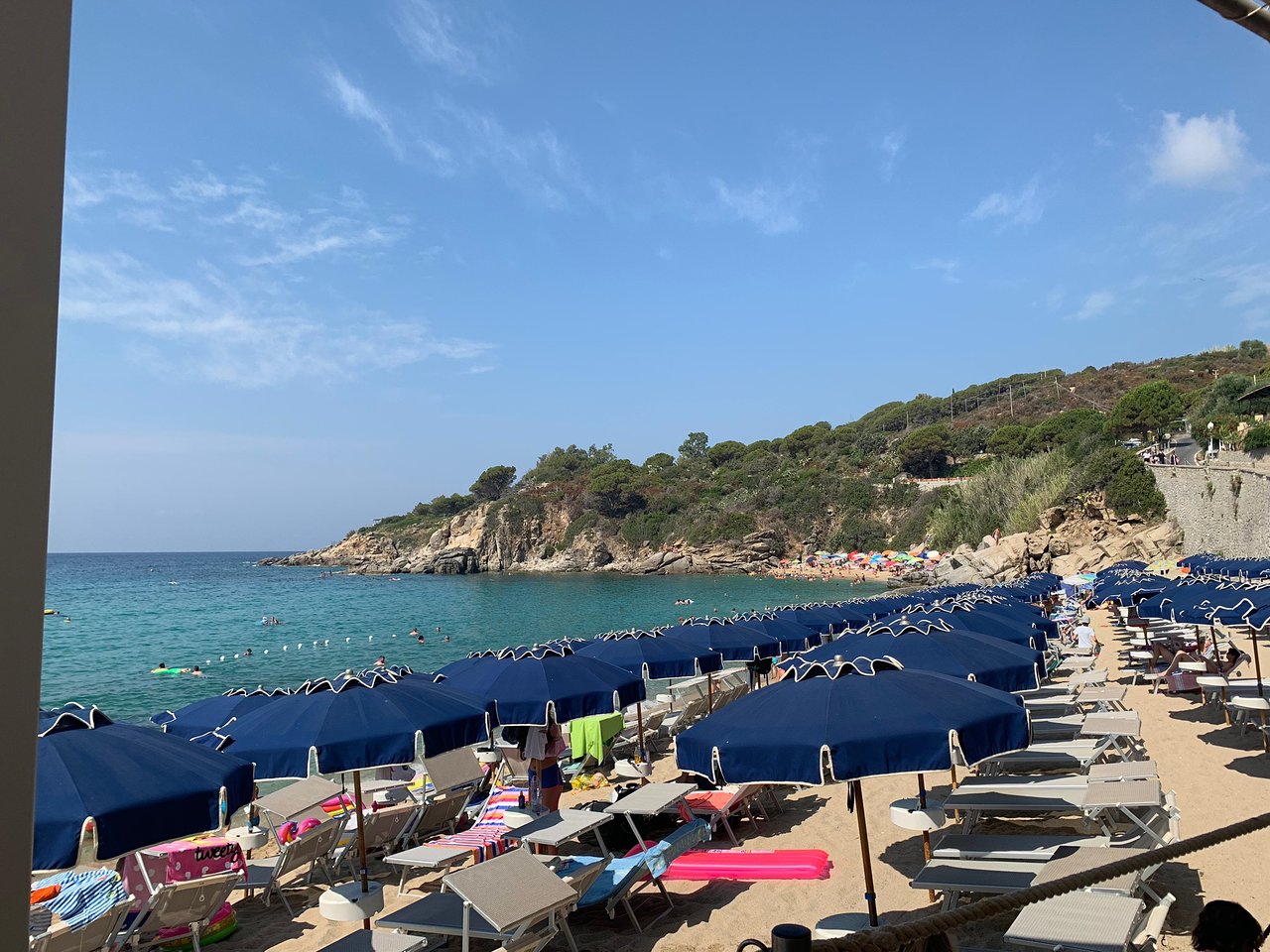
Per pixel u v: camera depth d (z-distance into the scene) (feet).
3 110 2.81
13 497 2.72
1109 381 393.29
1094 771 26.27
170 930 23.90
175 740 19.26
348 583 313.53
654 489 365.81
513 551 378.32
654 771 42.78
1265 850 24.88
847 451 374.02
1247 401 185.98
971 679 25.21
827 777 17.10
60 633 140.97
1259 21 6.46
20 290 2.81
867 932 7.25
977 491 220.23
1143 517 160.15
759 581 265.54
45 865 14.88
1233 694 43.24
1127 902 17.90
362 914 21.94
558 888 19.97
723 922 23.43
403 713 23.35
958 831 29.43
